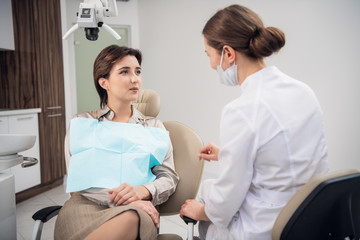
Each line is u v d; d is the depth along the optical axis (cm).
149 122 133
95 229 92
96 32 128
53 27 319
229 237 86
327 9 235
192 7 351
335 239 76
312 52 248
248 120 76
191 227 99
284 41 80
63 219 106
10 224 115
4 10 275
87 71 414
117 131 122
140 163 117
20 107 302
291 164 75
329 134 245
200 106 356
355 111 226
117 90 122
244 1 298
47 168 307
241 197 80
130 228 91
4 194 111
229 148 77
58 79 325
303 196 68
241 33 81
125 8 417
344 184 68
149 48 415
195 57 355
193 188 125
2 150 108
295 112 76
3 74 302
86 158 115
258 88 80
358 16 218
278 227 72
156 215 103
